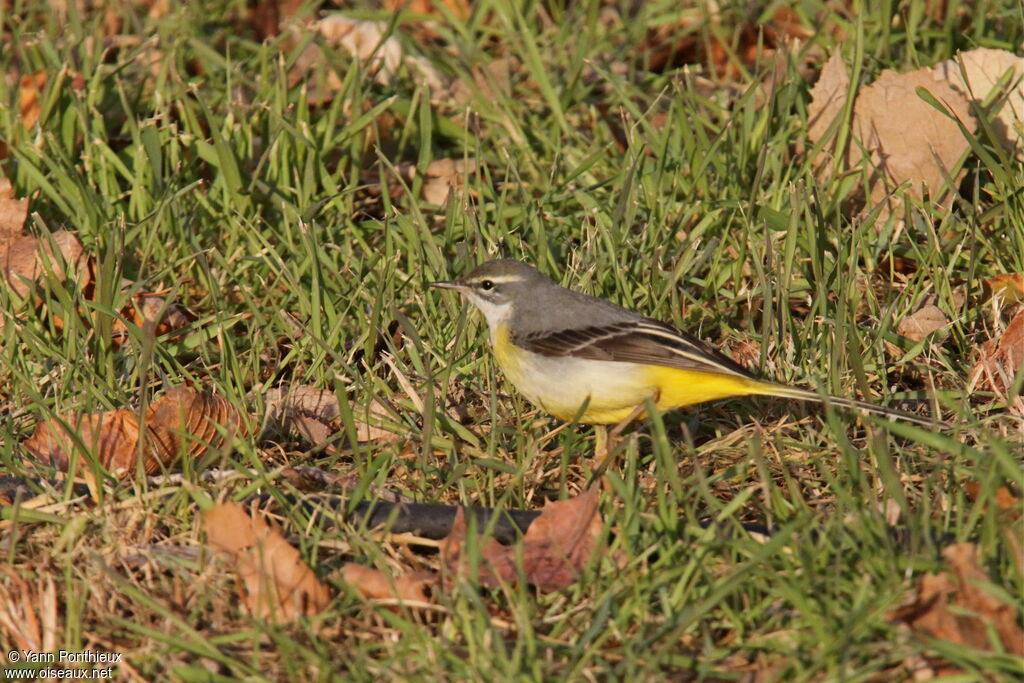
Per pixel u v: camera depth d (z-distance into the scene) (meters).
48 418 9.96
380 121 15.32
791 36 17.03
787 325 11.68
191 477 9.41
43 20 18.59
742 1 17.36
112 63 16.95
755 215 12.91
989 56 13.59
